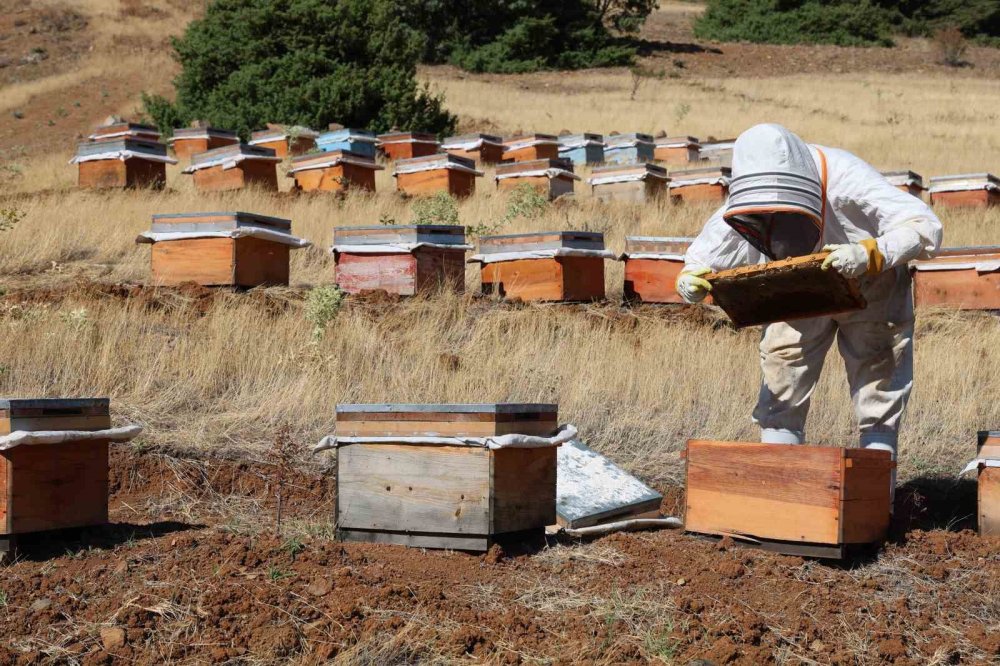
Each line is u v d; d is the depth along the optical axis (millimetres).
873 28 65750
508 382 8969
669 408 8805
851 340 5926
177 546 5652
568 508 6188
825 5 67750
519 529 5727
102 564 5418
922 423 8602
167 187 18719
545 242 11812
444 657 4578
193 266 11344
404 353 9602
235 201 16656
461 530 5578
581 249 11914
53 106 38656
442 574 5367
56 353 8859
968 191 19188
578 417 8391
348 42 31906
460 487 5590
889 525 5863
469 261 12258
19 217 14234
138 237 11398
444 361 9328
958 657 4629
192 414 8117
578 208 17969
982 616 5000
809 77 53188
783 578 5242
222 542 5707
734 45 63594
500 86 46812
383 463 5797
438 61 54344
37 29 48656
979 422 8742
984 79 55000
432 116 32094
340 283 11734
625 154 26703
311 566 5406
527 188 17828
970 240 16281
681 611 4973
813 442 8180
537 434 5855
